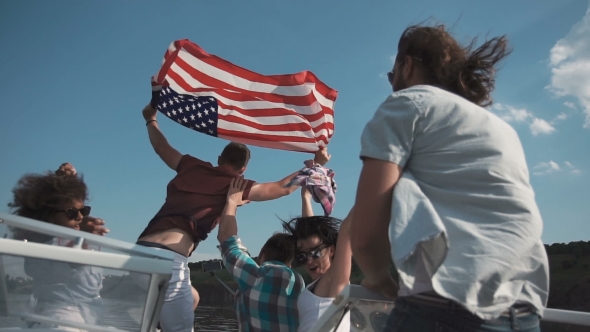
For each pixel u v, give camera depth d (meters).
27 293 1.94
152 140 3.79
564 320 2.07
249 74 4.42
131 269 1.92
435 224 1.29
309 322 2.48
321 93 4.61
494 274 1.28
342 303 1.67
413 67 1.75
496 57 1.75
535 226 1.40
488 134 1.49
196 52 4.30
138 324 2.00
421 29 1.76
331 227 2.96
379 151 1.47
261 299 2.77
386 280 1.62
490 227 1.36
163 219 3.15
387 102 1.56
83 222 2.74
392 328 1.46
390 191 1.45
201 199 3.24
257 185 3.34
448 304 1.34
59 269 1.95
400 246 1.32
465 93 1.70
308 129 4.32
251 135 4.19
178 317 2.95
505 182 1.43
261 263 3.21
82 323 1.96
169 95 4.02
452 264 1.31
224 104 4.25
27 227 2.04
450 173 1.45
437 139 1.48
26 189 2.52
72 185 2.57
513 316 1.36
